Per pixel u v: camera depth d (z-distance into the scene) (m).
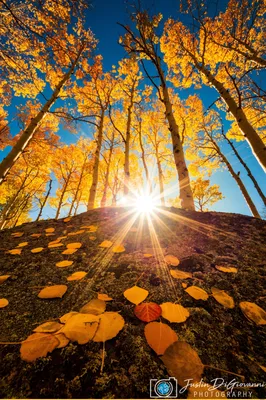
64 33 1.50
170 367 0.20
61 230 0.74
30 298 0.32
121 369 0.20
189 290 0.32
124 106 3.36
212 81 1.85
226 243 0.52
